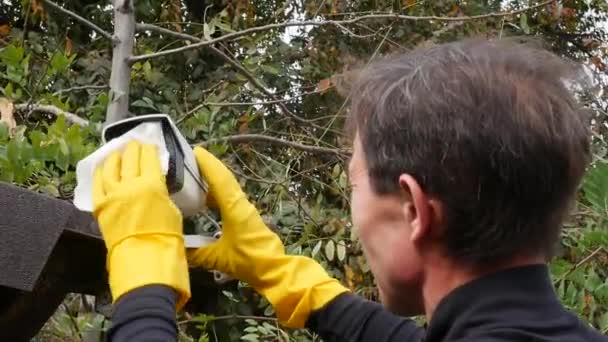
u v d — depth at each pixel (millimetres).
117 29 2541
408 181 766
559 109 769
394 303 837
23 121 2268
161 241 886
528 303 746
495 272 764
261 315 2891
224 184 1079
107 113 2441
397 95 792
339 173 2898
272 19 4227
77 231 1241
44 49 4031
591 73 904
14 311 1437
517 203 744
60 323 2143
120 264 869
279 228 2725
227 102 3092
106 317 2092
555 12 4043
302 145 2836
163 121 1012
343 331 1083
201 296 1640
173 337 814
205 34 2607
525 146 737
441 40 3945
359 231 844
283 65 4070
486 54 798
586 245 2205
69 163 1701
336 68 3967
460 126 742
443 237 769
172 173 997
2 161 1579
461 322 746
